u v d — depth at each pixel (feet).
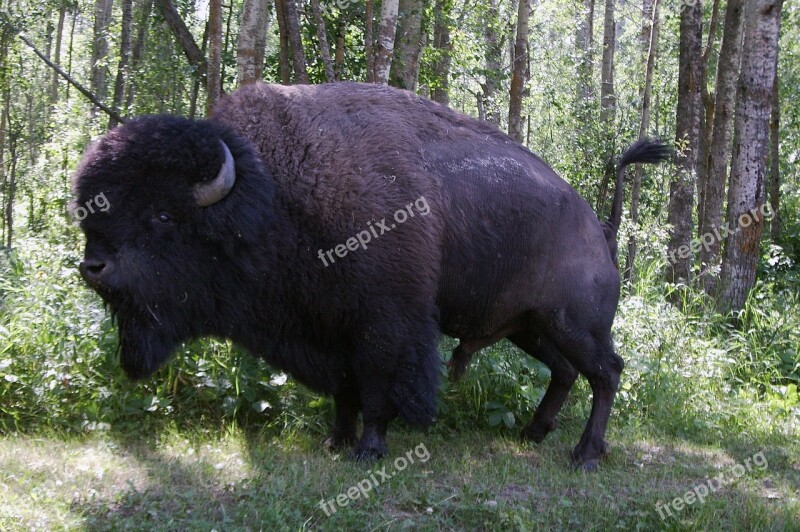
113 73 64.69
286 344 18.76
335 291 17.97
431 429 22.65
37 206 50.65
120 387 20.56
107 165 16.21
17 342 20.18
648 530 16.08
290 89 18.86
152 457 18.19
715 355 29.45
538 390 23.88
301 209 17.74
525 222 19.85
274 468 17.88
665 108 61.72
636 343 28.07
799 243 61.21
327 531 14.66
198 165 16.26
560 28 81.41
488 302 20.13
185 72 37.60
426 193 18.57
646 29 66.33
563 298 20.40
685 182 42.60
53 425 19.75
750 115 35.50
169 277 16.92
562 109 60.75
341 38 34.47
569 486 18.56
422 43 42.83
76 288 22.26
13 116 62.80
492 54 57.67
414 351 18.37
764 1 34.81
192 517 14.66
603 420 20.77
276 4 29.71
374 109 19.03
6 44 55.36
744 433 25.49
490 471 19.24
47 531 13.48
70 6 60.85
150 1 43.16
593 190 45.75
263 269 17.71
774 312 34.27
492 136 20.61
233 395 20.98
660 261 38.34
